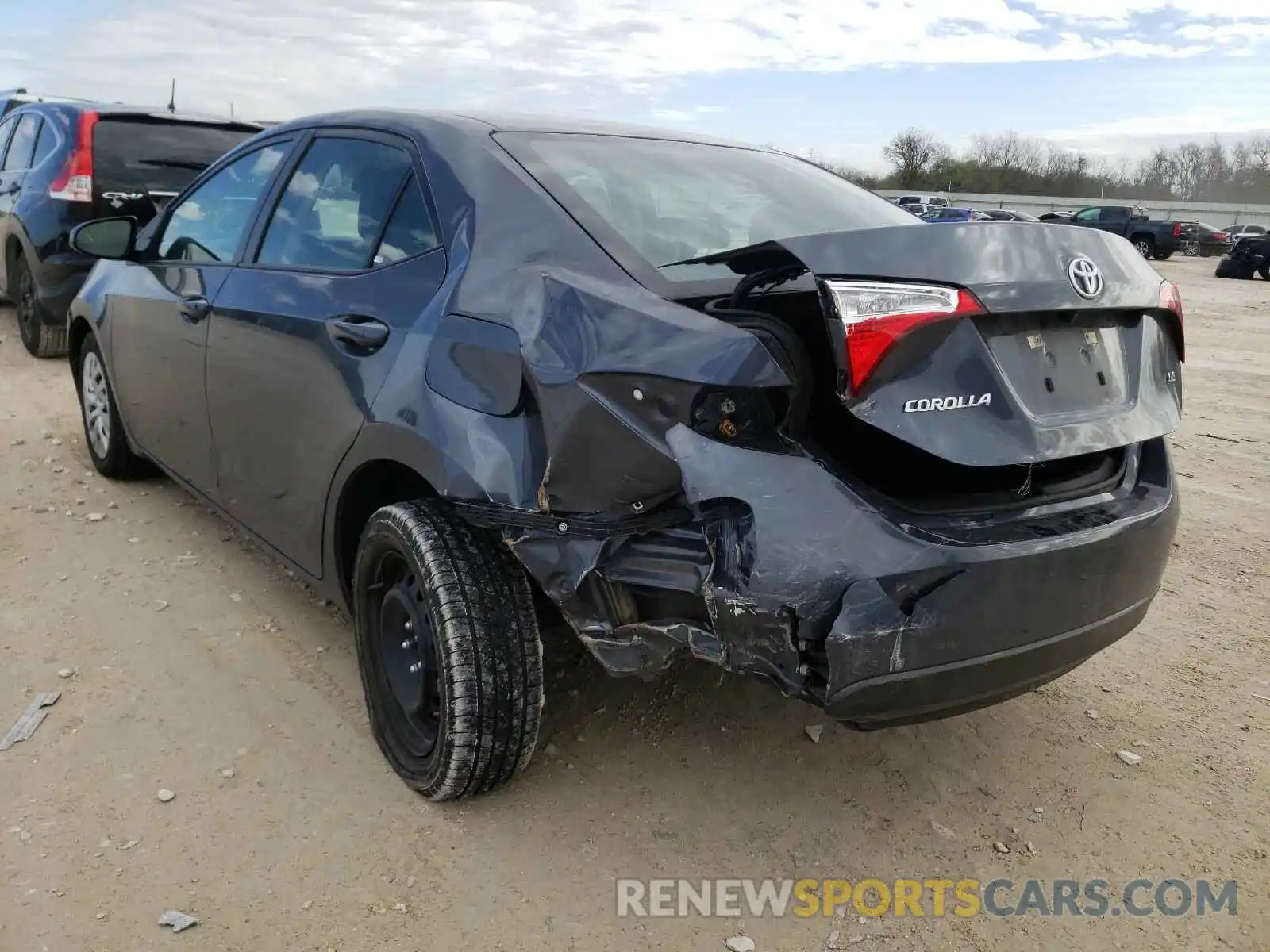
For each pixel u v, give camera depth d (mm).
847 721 2145
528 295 2275
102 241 4188
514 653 2381
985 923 2268
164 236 4102
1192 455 6320
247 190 3555
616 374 2061
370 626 2730
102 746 2738
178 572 3846
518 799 2607
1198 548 4609
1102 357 2254
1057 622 2141
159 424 3998
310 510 2961
